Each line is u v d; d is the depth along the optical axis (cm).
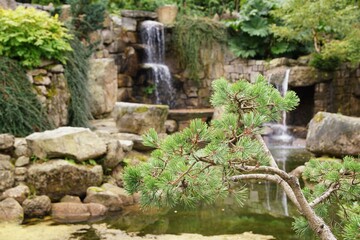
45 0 898
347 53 905
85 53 680
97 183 456
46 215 405
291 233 358
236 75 1034
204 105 1040
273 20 1055
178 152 163
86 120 633
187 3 1170
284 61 980
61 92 594
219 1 1222
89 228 371
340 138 570
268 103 181
